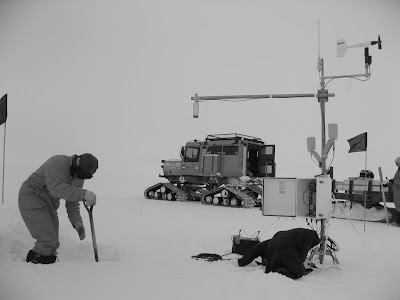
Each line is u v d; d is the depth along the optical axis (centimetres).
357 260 643
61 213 1188
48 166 533
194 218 1191
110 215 1216
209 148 1903
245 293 431
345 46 695
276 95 707
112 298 404
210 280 479
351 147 1248
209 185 1938
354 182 1332
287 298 418
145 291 430
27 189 543
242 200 1627
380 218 1255
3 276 465
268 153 1853
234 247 657
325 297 426
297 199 613
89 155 548
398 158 1228
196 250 679
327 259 647
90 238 767
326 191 601
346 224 1155
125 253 628
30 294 407
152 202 1828
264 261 568
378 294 441
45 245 540
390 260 643
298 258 518
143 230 911
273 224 1080
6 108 1092
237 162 1812
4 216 784
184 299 407
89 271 504
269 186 623
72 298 400
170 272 514
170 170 2022
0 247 591
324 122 655
